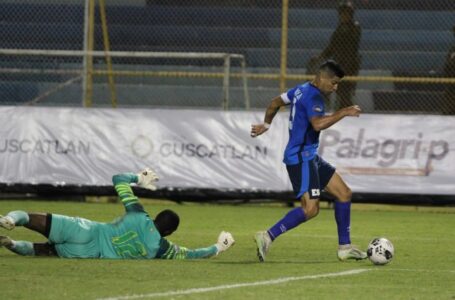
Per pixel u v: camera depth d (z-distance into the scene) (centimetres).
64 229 3609
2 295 2809
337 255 3984
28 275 3216
